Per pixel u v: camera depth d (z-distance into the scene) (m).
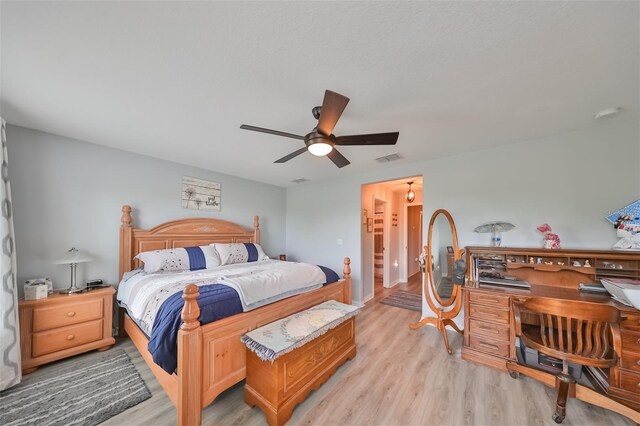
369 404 1.82
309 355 1.90
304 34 1.25
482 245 2.96
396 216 5.99
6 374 1.94
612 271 2.18
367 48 1.34
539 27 1.19
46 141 2.58
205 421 1.67
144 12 1.12
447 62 1.46
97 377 2.12
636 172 2.19
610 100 1.87
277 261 4.07
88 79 1.65
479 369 2.28
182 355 1.54
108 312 2.63
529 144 2.70
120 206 3.10
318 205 4.87
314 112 1.96
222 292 1.95
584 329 1.98
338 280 3.18
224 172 4.21
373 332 3.11
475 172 3.05
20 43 1.30
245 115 2.15
